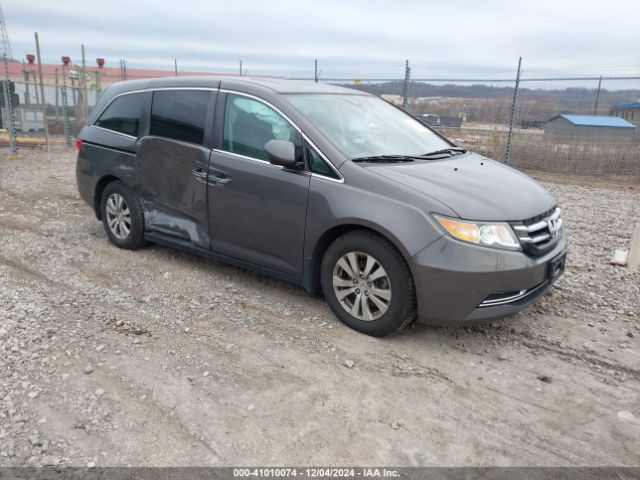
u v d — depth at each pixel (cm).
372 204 372
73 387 314
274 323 409
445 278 350
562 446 279
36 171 1118
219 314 423
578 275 535
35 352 349
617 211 877
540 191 429
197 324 404
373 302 384
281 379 332
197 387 320
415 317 385
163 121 512
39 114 1902
